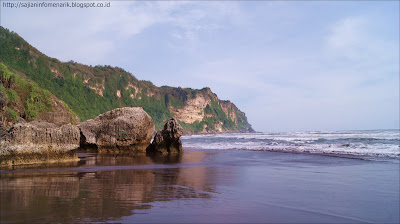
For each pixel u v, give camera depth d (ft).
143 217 20.21
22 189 28.60
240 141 160.76
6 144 46.73
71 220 19.04
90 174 40.04
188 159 66.59
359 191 29.68
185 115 628.28
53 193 26.89
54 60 387.14
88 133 85.05
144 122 87.10
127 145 84.84
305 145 105.09
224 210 22.38
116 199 25.22
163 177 38.81
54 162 51.78
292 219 20.42
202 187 31.73
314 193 28.76
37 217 19.45
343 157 62.85
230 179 37.45
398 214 21.75
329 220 20.31
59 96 325.42
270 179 37.37
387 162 53.78
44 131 51.03
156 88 645.92
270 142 134.92
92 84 428.15
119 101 482.69
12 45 314.35
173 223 19.10
